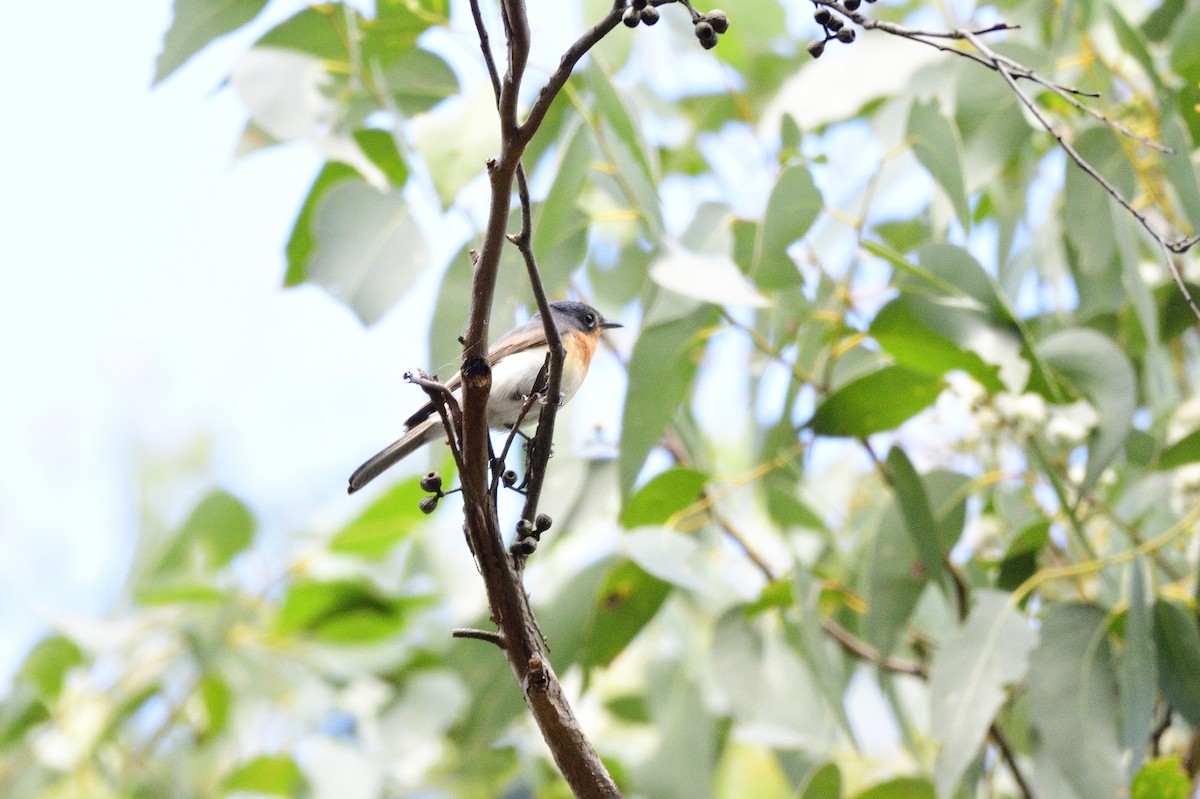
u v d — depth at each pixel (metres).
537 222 9.19
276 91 9.62
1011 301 11.34
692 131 13.66
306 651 12.44
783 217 8.83
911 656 11.53
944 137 9.11
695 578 9.39
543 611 10.28
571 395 10.12
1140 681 8.31
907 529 9.59
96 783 12.06
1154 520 10.21
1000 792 10.51
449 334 9.46
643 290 10.70
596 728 12.07
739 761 13.51
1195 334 11.78
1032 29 11.08
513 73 4.99
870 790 9.39
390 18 9.92
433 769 12.34
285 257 10.43
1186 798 8.36
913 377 9.45
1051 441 9.53
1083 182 9.75
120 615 13.07
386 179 10.07
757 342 9.58
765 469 9.87
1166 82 9.64
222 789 11.59
